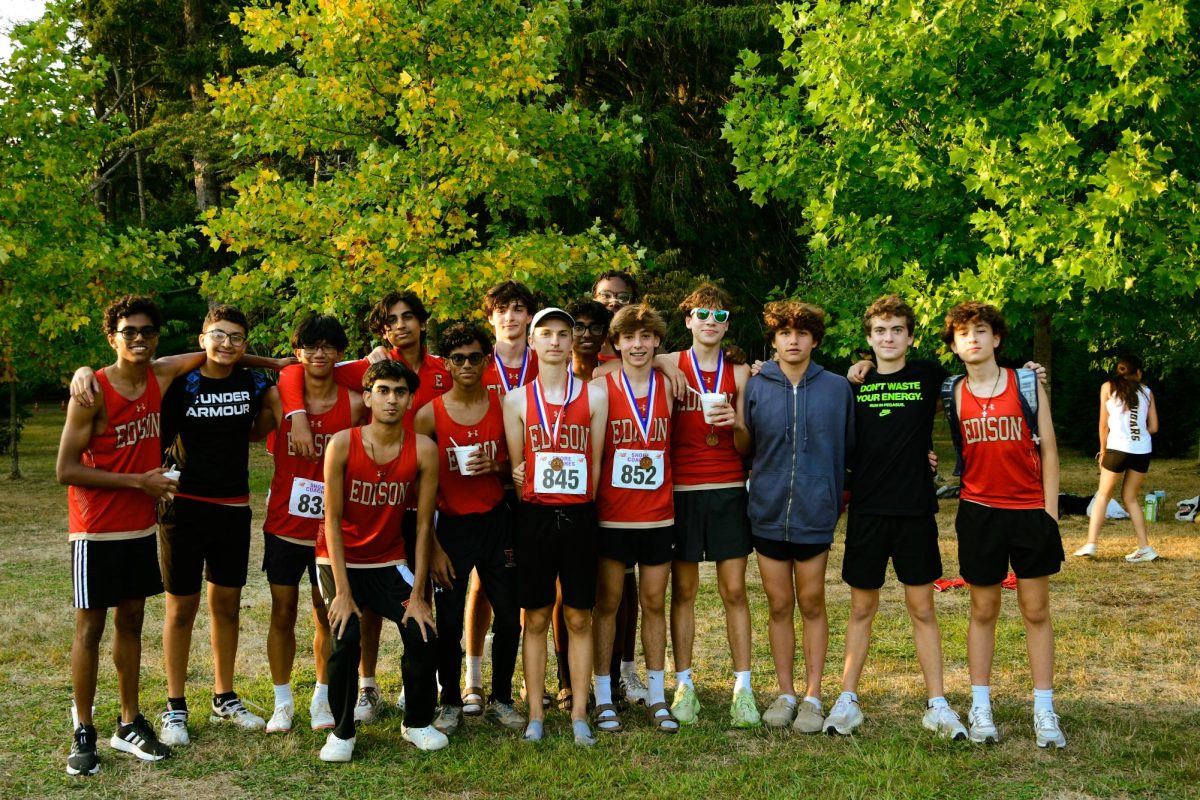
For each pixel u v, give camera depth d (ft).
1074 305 32.86
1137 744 14.44
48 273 41.70
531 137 37.24
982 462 14.97
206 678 18.42
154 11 69.10
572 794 12.98
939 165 31.17
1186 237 27.20
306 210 35.55
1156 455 67.72
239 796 13.00
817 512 15.52
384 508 14.80
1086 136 30.68
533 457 15.06
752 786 13.10
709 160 53.67
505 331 16.70
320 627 15.76
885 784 13.06
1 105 42.37
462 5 35.83
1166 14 25.86
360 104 36.32
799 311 15.48
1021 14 29.76
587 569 15.03
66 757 14.34
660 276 51.31
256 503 46.62
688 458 15.92
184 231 45.91
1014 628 20.97
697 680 18.34
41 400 148.36
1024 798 12.65
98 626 14.16
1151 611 22.48
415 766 13.98
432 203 34.09
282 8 37.17
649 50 55.72
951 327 15.16
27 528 39.47
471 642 16.97
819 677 15.87
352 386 16.46
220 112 38.32
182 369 15.03
